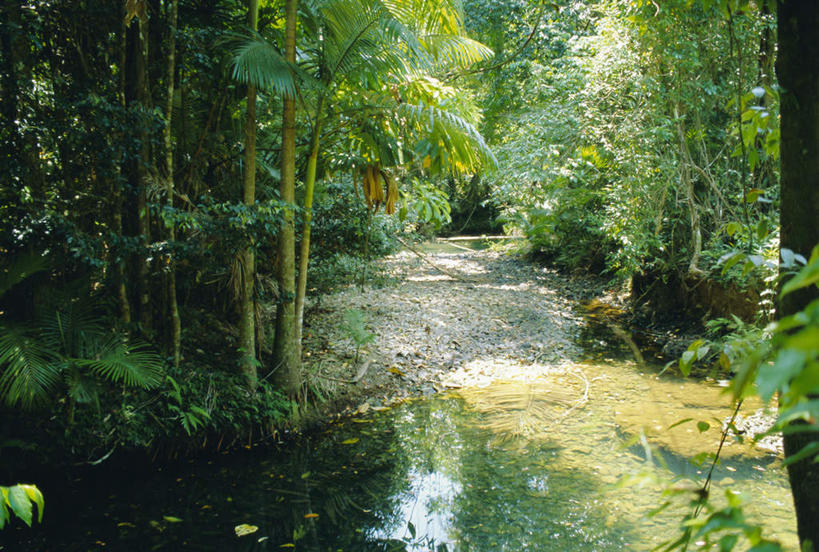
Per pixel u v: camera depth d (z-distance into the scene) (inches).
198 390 194.4
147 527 143.0
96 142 157.9
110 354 166.7
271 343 253.4
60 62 170.1
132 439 173.3
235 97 219.3
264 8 220.7
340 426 213.8
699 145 304.3
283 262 212.1
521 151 408.2
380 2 190.5
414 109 196.2
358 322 264.2
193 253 179.9
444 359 285.3
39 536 137.6
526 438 194.9
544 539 135.5
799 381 13.8
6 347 147.6
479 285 471.8
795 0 47.5
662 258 346.3
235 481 170.1
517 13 528.1
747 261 46.6
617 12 283.6
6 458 157.2
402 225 354.9
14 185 151.0
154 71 190.4
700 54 268.7
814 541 42.8
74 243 154.4
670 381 244.2
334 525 145.3
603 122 317.1
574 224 487.8
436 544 135.1
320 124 212.7
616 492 155.9
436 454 187.5
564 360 286.4
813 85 46.6
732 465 159.6
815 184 46.5
